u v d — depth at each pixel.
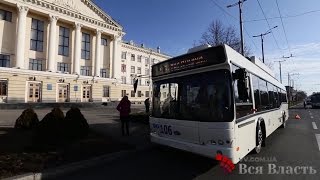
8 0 37.62
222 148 5.43
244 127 6.11
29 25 41.59
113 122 16.08
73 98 44.66
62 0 44.84
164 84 7.22
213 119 5.68
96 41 50.91
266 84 9.55
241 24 19.70
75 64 46.84
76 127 9.55
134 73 75.75
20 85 37.69
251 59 8.48
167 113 6.98
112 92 52.12
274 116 10.74
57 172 5.90
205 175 5.82
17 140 8.93
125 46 73.00
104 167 6.59
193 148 5.99
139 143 9.23
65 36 47.00
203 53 6.09
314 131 13.09
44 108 33.91
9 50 39.12
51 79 41.50
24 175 5.39
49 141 8.19
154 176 5.81
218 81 5.76
